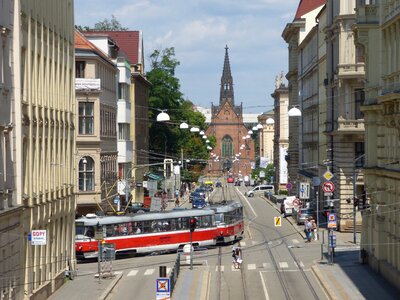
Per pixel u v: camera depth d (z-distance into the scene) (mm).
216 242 72062
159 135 130375
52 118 50031
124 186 91062
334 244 59812
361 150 78125
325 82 85250
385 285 49688
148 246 67375
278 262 62000
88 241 63875
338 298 45688
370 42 54969
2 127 38719
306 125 114188
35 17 45531
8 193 39656
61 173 52844
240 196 148500
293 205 95938
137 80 111625
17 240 40969
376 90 54812
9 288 39156
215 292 49938
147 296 48344
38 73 46625
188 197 133750
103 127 82125
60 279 51625
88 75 77688
